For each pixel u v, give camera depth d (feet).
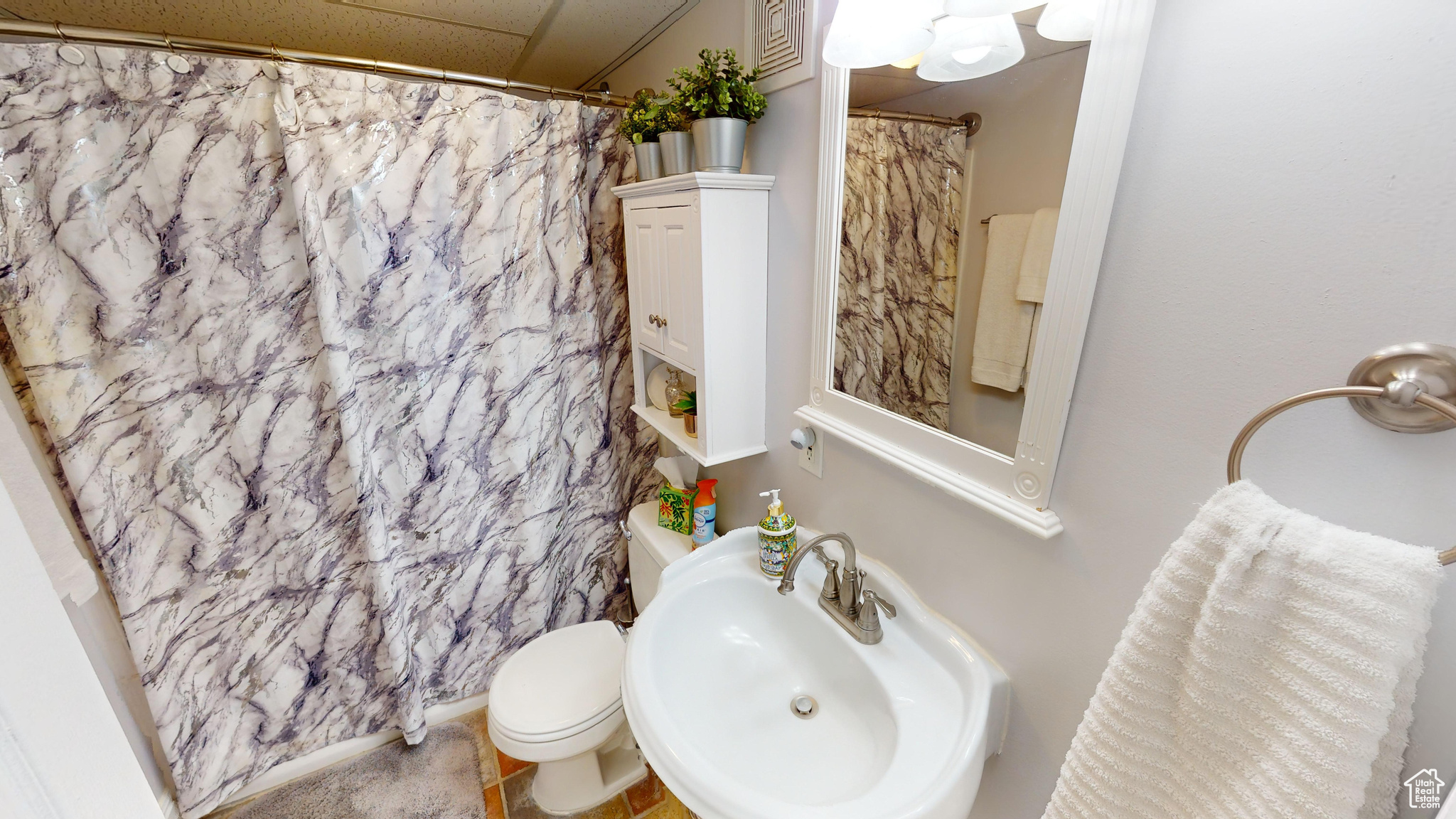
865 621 3.41
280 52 3.96
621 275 5.73
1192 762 1.84
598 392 5.88
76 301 3.90
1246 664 1.68
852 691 3.43
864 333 3.36
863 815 2.43
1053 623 2.68
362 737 5.75
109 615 4.60
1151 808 1.96
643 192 4.42
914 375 3.06
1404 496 1.61
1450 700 1.63
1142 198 2.02
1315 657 1.54
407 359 4.92
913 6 2.35
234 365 4.43
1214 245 1.86
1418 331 1.50
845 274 3.40
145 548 4.43
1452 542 1.55
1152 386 2.11
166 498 4.44
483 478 5.54
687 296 4.18
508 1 4.40
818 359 3.77
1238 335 1.85
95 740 1.10
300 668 5.31
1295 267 1.69
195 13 4.58
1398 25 1.42
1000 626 2.97
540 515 5.89
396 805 5.23
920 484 3.28
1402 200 1.47
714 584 4.13
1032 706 2.88
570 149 5.03
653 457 6.56
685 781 2.65
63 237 3.77
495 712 4.65
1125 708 2.00
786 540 4.07
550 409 5.64
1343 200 1.57
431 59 5.97
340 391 4.61
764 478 4.89
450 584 5.70
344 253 4.48
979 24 2.35
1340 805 1.51
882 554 3.70
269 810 5.18
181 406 4.35
